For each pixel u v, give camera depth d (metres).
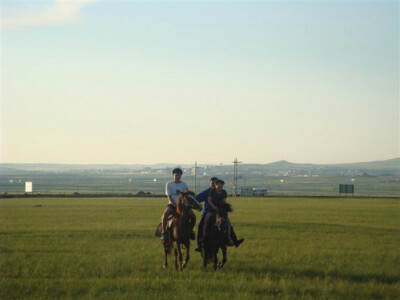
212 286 17.28
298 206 71.62
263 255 24.31
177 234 20.19
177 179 21.20
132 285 17.31
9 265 21.06
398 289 17.11
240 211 59.31
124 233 33.66
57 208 62.78
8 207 64.44
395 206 72.19
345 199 99.25
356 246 28.08
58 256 23.56
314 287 17.16
